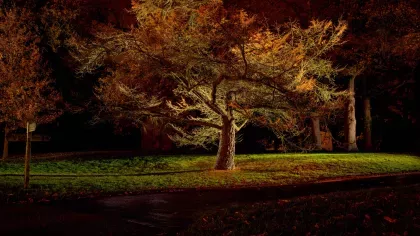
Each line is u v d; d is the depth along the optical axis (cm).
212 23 1627
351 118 2914
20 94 2381
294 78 1728
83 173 1978
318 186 1580
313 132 3005
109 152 2894
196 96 1948
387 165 2128
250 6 2386
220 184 1625
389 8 2386
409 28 2355
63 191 1418
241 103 1897
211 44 1669
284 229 805
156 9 1697
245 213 968
